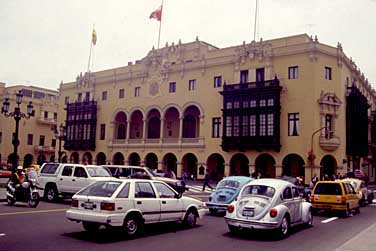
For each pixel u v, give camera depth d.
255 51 44.50
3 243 10.27
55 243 10.52
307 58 41.06
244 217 12.67
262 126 42.38
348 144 43.88
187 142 49.53
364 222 17.52
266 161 45.12
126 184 11.98
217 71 47.97
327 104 40.94
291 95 41.66
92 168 21.48
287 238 12.71
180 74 51.59
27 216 15.43
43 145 77.69
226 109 45.31
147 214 12.20
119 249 10.02
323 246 11.37
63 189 21.16
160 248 10.35
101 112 60.62
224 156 45.75
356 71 49.22
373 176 62.47
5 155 71.38
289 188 13.88
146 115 54.84
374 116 59.12
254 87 43.19
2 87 78.06
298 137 40.59
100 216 11.08
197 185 42.25
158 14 55.75
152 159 55.47
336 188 19.73
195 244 11.12
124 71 59.38
